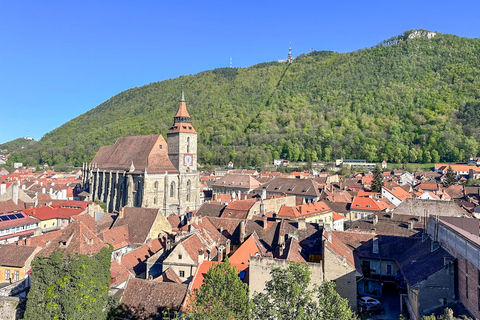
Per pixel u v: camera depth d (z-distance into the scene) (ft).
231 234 263.70
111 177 509.76
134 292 179.32
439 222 188.55
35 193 490.08
